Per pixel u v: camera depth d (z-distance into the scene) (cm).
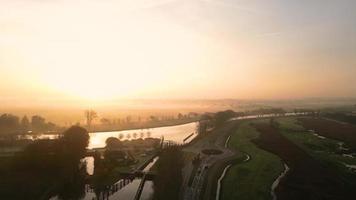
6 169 19012
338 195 15938
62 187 17150
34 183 17188
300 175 19012
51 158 19712
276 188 16762
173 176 18050
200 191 16025
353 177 18762
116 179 18400
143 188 17262
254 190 16350
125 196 15988
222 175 19200
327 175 19038
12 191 15975
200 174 18888
